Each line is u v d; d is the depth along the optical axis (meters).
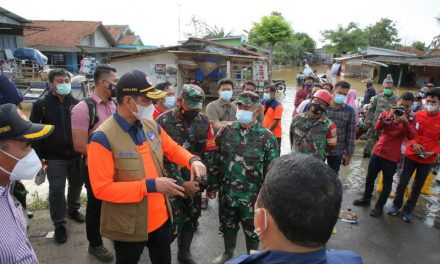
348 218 4.32
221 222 3.04
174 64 17.16
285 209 0.84
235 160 2.84
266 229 0.92
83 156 3.11
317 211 0.83
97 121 3.07
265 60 16.94
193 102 2.84
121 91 2.02
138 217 2.08
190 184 2.66
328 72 35.72
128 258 2.18
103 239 3.62
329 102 3.59
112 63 16.88
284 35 39.66
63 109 3.38
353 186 5.68
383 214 4.55
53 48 27.78
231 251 3.11
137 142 2.13
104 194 1.96
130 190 1.95
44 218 3.96
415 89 26.64
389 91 6.77
